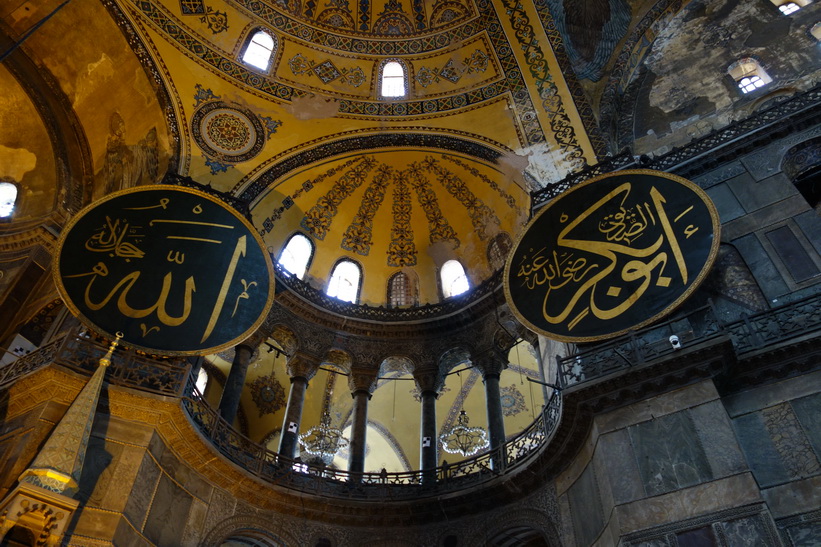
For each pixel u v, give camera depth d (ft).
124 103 44.14
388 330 46.73
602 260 34.96
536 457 33.78
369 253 49.67
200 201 38.83
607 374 29.84
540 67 47.19
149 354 33.30
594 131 44.65
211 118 44.37
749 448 26.99
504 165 45.93
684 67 46.88
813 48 43.01
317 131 47.21
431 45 49.29
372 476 41.37
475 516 36.35
